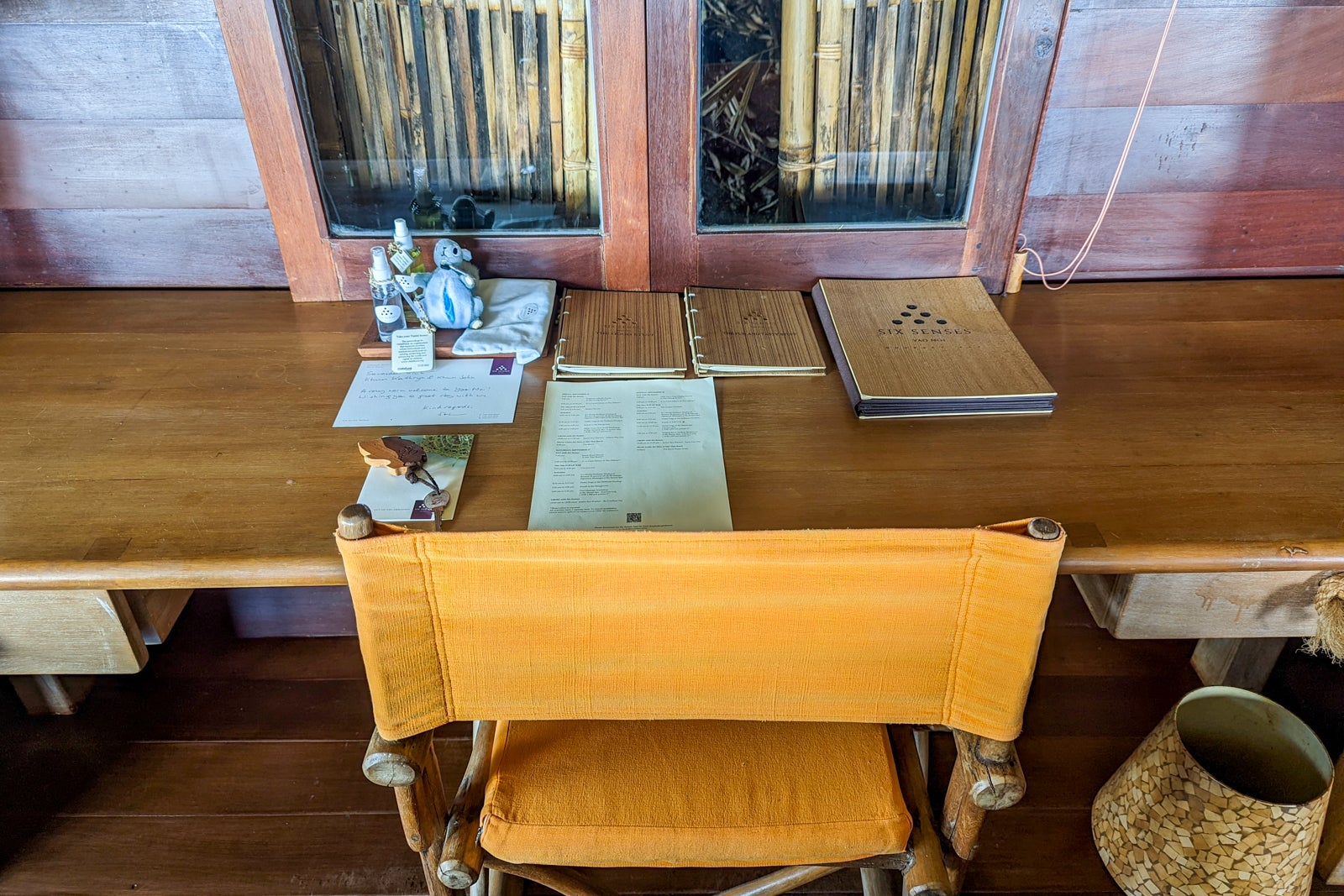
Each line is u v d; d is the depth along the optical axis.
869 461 1.00
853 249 1.32
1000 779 0.82
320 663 1.69
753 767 0.97
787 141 1.25
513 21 1.16
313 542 0.86
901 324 1.22
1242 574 0.94
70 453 0.99
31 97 1.21
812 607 0.77
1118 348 1.21
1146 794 1.26
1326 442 1.03
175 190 1.29
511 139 1.25
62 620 0.92
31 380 1.12
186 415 1.06
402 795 0.87
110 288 1.38
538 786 0.95
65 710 1.56
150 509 0.91
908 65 1.20
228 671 1.67
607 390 1.11
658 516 0.91
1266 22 1.20
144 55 1.19
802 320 1.26
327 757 1.52
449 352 1.17
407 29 1.16
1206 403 1.10
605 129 1.20
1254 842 1.16
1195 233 1.37
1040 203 1.34
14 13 1.15
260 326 1.27
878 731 1.02
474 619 0.78
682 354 1.17
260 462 0.98
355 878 1.34
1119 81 1.24
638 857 0.90
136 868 1.35
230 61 1.14
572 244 1.30
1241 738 1.33
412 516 0.90
